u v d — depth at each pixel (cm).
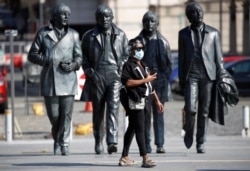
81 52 2781
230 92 2728
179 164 2489
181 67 2745
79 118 4484
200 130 2781
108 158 2691
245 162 2538
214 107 2750
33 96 6194
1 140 3594
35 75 6128
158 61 2842
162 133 2848
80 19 9244
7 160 2716
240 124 4056
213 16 8088
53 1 8706
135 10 8944
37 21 10306
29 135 3762
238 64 5794
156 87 2836
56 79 2745
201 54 2716
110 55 2775
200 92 2738
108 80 2769
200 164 2489
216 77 2736
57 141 2833
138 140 2369
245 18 8131
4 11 12506
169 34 8238
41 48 2762
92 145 3275
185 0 8206
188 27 2745
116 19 8956
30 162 2628
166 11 8244
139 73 2323
